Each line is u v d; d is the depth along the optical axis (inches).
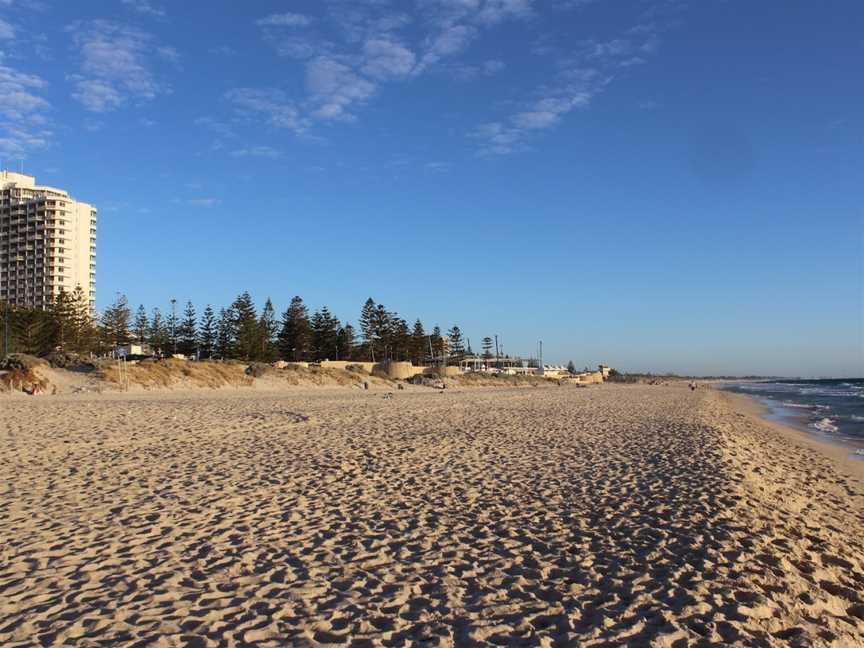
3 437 550.3
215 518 302.7
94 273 4724.4
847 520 388.5
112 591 207.3
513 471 459.5
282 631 179.5
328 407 1064.2
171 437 583.8
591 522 314.8
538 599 210.8
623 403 1534.2
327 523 302.5
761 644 179.9
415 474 438.0
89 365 1540.4
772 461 629.9
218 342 3142.2
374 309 3809.1
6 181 4623.5
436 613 196.5
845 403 2198.6
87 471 409.7
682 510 340.5
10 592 204.4
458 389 2753.4
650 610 201.9
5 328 2215.8
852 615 224.2
